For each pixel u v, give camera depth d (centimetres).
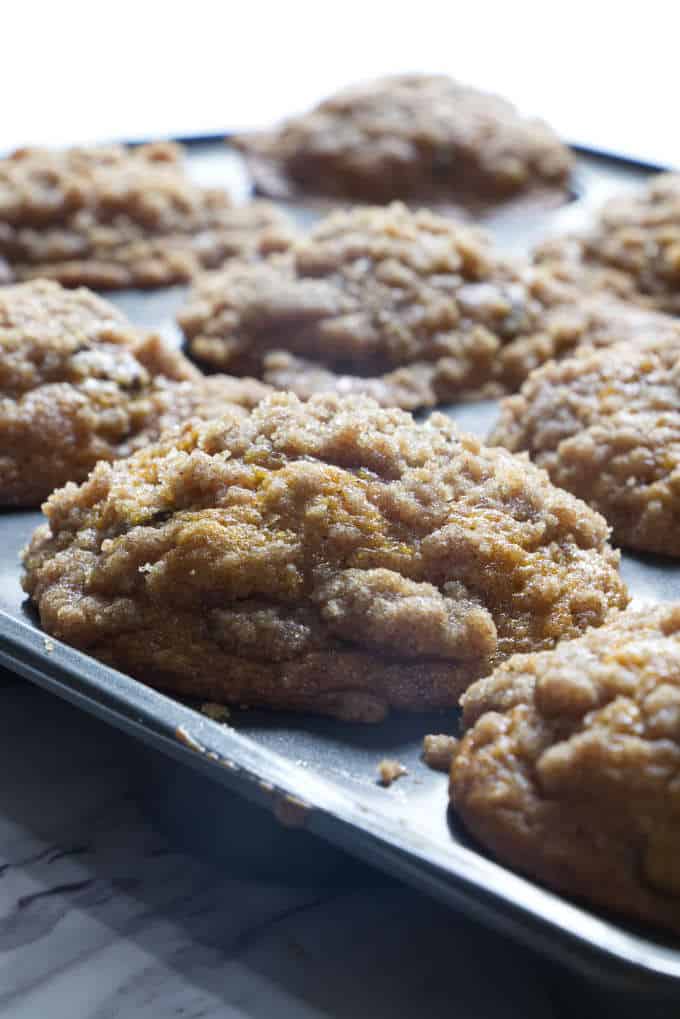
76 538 31
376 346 38
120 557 30
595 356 36
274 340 38
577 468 34
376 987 27
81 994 27
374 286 39
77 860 29
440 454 31
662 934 25
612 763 25
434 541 30
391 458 30
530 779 26
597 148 51
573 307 40
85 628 29
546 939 25
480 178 48
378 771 28
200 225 45
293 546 29
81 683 29
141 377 36
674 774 25
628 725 26
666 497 33
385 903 29
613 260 43
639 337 38
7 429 34
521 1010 27
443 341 38
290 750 29
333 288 39
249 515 30
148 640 29
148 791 30
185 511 30
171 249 44
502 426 36
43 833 30
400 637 29
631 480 33
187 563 29
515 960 28
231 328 39
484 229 46
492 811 26
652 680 26
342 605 29
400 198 48
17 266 43
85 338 36
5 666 30
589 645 27
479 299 39
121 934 28
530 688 27
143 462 31
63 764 31
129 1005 27
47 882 29
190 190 45
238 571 29
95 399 35
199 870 29
